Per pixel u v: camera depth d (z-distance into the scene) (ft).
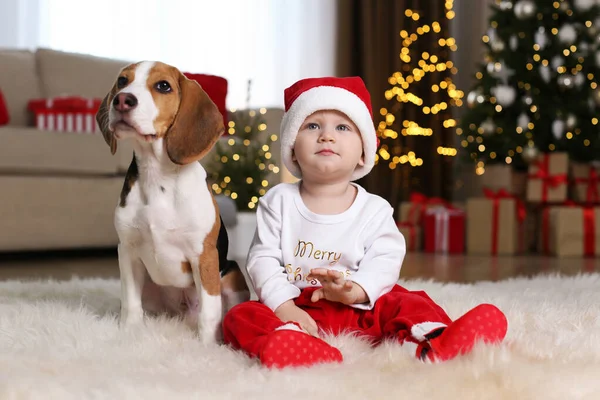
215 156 14.84
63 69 16.17
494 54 15.49
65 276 9.80
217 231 5.22
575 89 14.87
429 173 20.84
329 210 5.36
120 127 4.84
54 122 13.19
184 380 3.60
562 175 14.37
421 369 3.85
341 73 20.40
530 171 14.64
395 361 4.12
